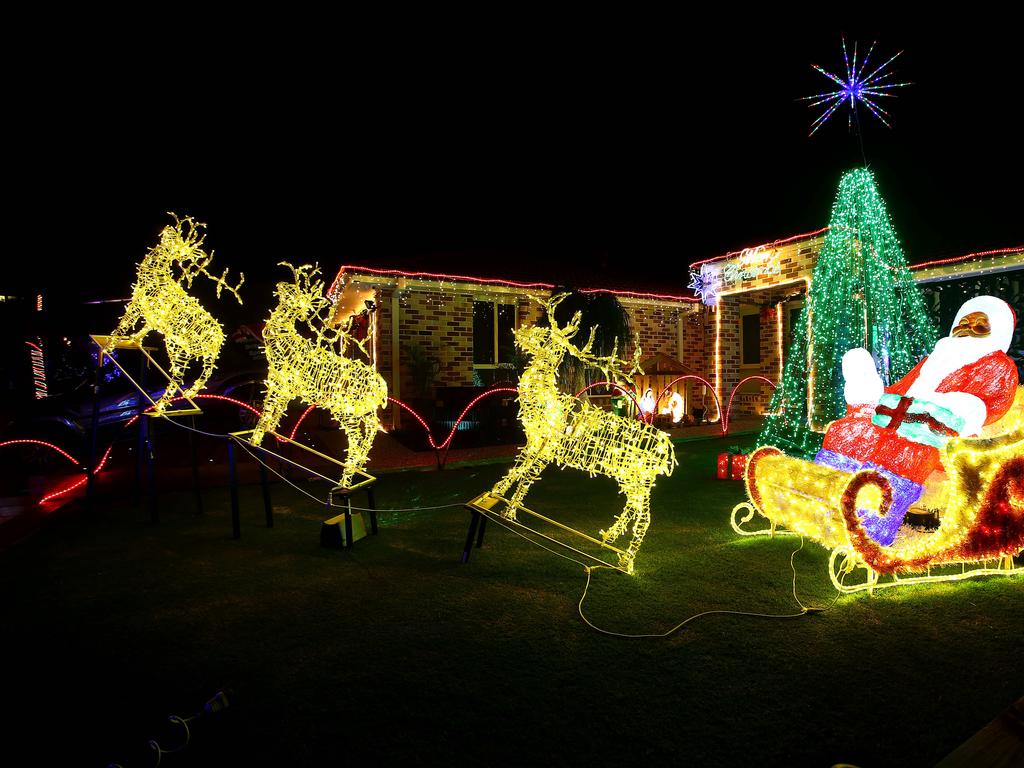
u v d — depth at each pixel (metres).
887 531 3.81
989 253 9.98
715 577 4.16
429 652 3.09
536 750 2.30
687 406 14.95
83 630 3.39
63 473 9.35
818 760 2.23
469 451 10.55
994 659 2.98
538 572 4.31
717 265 14.25
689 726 2.44
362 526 5.19
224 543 5.07
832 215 9.99
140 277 5.64
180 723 2.40
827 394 10.21
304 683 2.80
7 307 13.85
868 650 3.09
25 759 2.29
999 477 3.82
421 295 12.79
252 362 12.75
